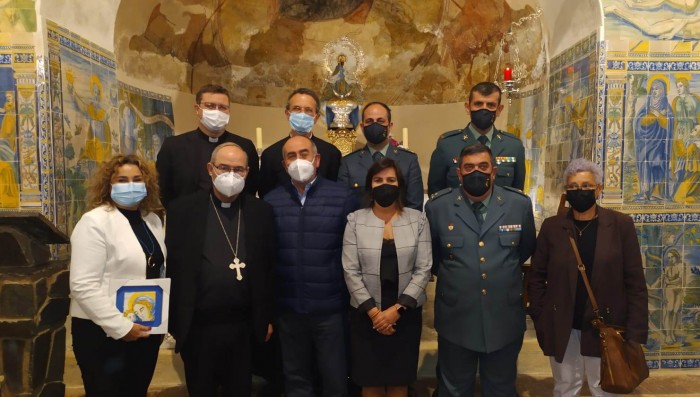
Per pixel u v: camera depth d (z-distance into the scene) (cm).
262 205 306
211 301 287
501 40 680
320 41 809
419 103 803
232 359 298
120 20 534
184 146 365
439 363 330
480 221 309
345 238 309
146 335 268
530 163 611
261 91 793
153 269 284
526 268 399
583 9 449
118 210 279
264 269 298
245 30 757
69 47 419
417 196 376
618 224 305
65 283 327
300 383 320
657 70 420
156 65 620
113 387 273
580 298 304
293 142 313
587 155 444
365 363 308
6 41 385
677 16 418
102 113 469
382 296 303
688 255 429
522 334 308
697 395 388
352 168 385
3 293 294
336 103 589
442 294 311
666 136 423
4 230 293
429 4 759
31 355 295
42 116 387
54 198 398
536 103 595
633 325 295
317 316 310
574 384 316
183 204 296
